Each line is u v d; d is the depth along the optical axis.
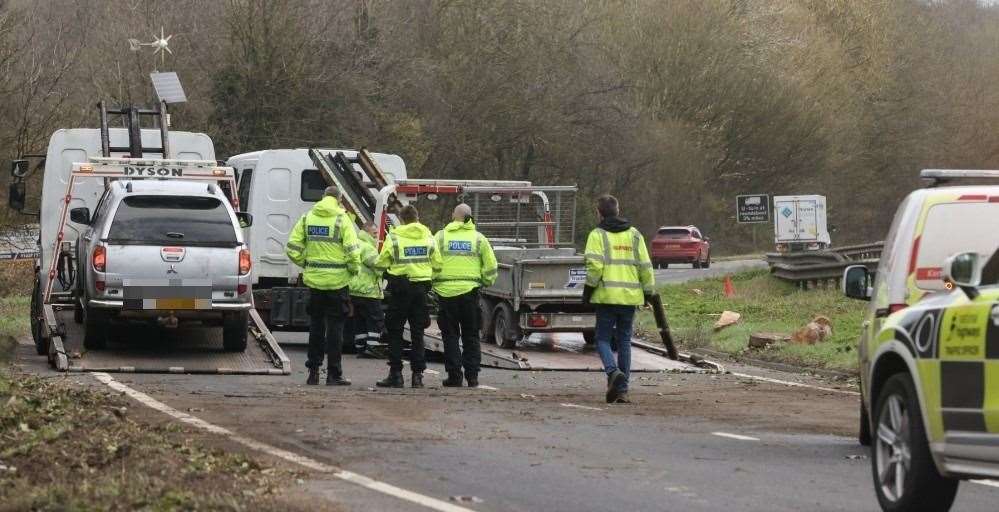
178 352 70.50
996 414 26.17
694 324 106.62
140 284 66.69
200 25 169.88
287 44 171.38
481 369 76.12
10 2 136.38
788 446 42.72
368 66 188.88
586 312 81.94
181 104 165.62
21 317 102.94
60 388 49.94
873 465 31.14
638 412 53.19
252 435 41.91
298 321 86.94
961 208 39.03
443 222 132.75
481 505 30.72
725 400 59.53
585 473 35.81
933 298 30.19
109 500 28.53
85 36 161.75
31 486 29.86
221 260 67.81
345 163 87.50
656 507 30.89
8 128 132.88
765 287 139.00
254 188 89.38
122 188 68.62
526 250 85.25
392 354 63.09
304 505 29.58
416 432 43.84
